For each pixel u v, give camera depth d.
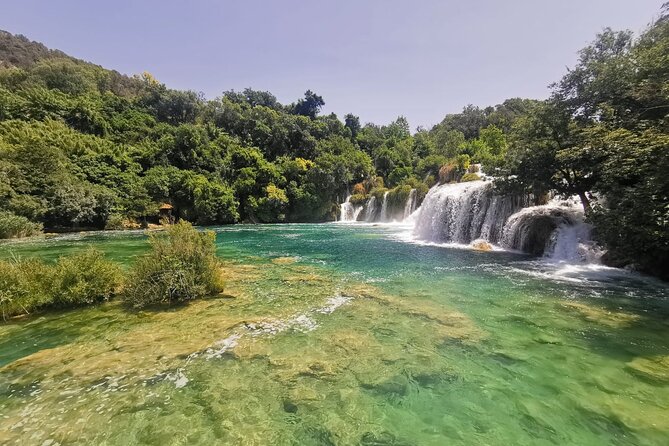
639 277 12.08
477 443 3.96
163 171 44.84
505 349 6.52
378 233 30.78
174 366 5.86
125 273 10.71
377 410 4.62
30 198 29.73
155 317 8.33
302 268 14.44
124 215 37.44
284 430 4.20
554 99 16.47
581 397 4.89
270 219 49.09
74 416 4.47
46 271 9.38
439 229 24.64
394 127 85.19
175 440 4.00
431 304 9.34
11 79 76.38
